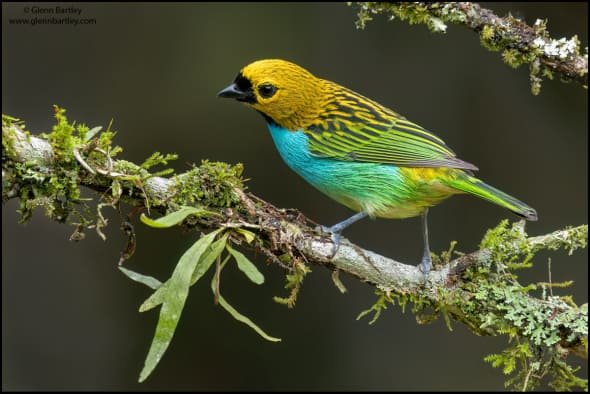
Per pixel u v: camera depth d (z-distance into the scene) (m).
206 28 12.88
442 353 12.46
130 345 12.17
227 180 6.54
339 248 6.89
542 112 12.84
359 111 8.57
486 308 6.93
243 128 12.55
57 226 12.39
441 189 8.05
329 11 12.94
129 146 12.43
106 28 12.78
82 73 12.67
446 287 7.00
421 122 12.84
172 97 12.61
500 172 12.84
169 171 6.31
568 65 7.23
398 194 8.22
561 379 6.95
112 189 6.11
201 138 12.51
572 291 12.18
